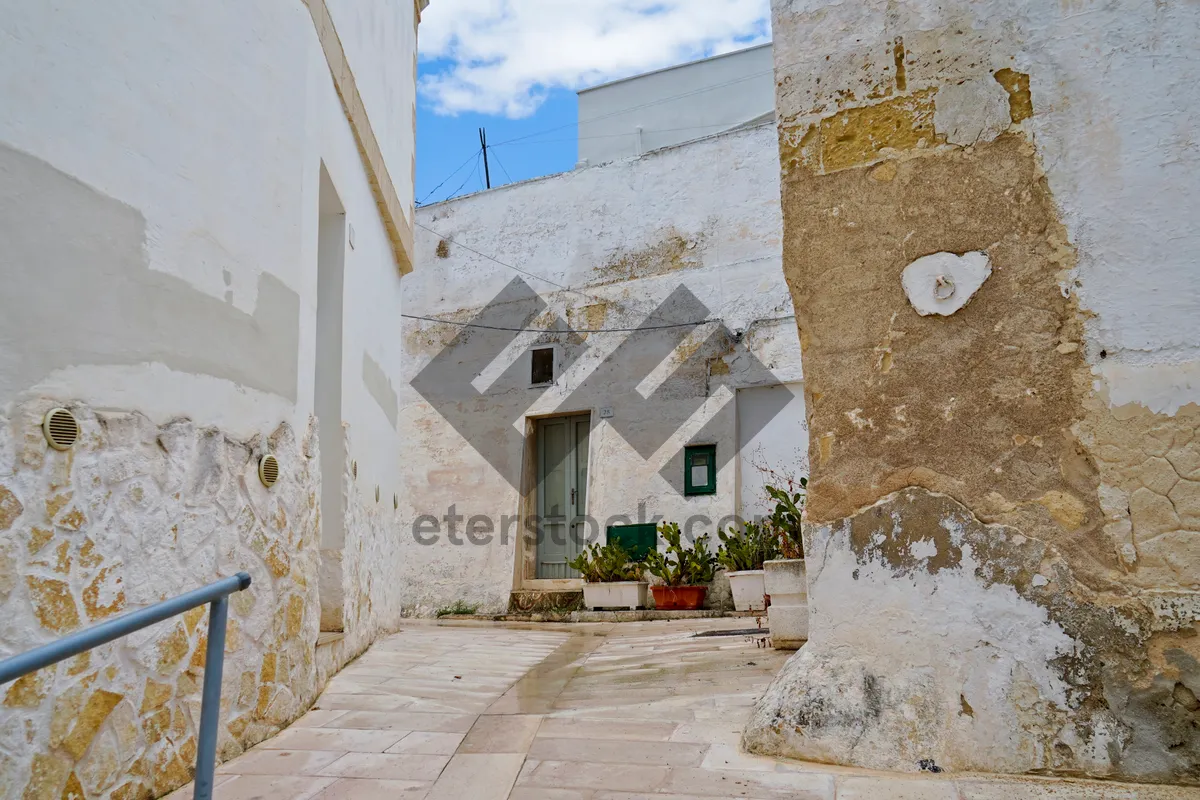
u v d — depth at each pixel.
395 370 7.96
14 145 2.56
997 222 3.26
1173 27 3.12
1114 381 3.02
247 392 3.67
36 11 2.66
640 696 4.20
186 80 3.37
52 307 2.65
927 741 2.97
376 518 6.77
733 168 11.05
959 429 3.21
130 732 2.83
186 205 3.31
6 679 1.54
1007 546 3.08
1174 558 2.88
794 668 3.30
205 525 3.31
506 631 8.09
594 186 11.85
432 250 12.86
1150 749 2.79
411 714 4.02
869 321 3.41
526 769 3.10
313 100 4.63
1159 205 3.05
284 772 3.15
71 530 2.66
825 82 3.62
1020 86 3.30
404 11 8.30
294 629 3.98
